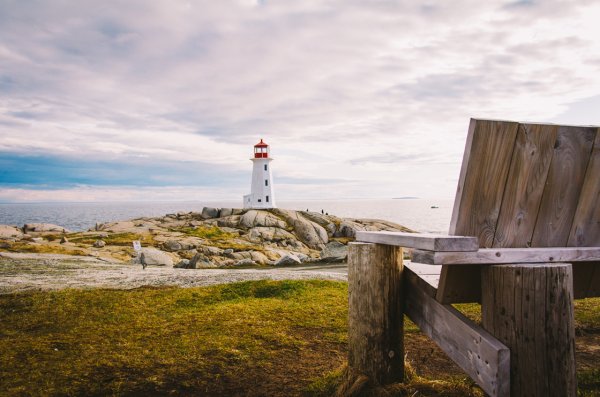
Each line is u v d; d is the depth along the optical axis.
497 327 2.72
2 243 37.31
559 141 2.66
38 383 5.19
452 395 4.07
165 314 9.56
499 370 2.59
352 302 4.25
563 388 2.55
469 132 2.54
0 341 7.31
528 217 2.75
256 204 81.38
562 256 2.77
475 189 2.61
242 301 10.96
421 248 2.76
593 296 3.42
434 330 3.41
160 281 15.73
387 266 3.96
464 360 2.98
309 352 6.33
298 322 8.29
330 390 4.50
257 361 5.90
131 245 46.28
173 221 66.94
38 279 16.97
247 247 49.06
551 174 2.70
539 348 2.54
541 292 2.53
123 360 6.04
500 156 2.58
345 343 6.79
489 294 2.78
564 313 2.55
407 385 4.11
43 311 10.02
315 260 39.53
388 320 4.00
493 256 2.63
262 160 81.50
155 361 5.97
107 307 10.42
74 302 11.02
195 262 35.81
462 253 2.57
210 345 6.72
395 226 65.75
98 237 52.00
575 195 2.78
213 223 62.50
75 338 7.44
